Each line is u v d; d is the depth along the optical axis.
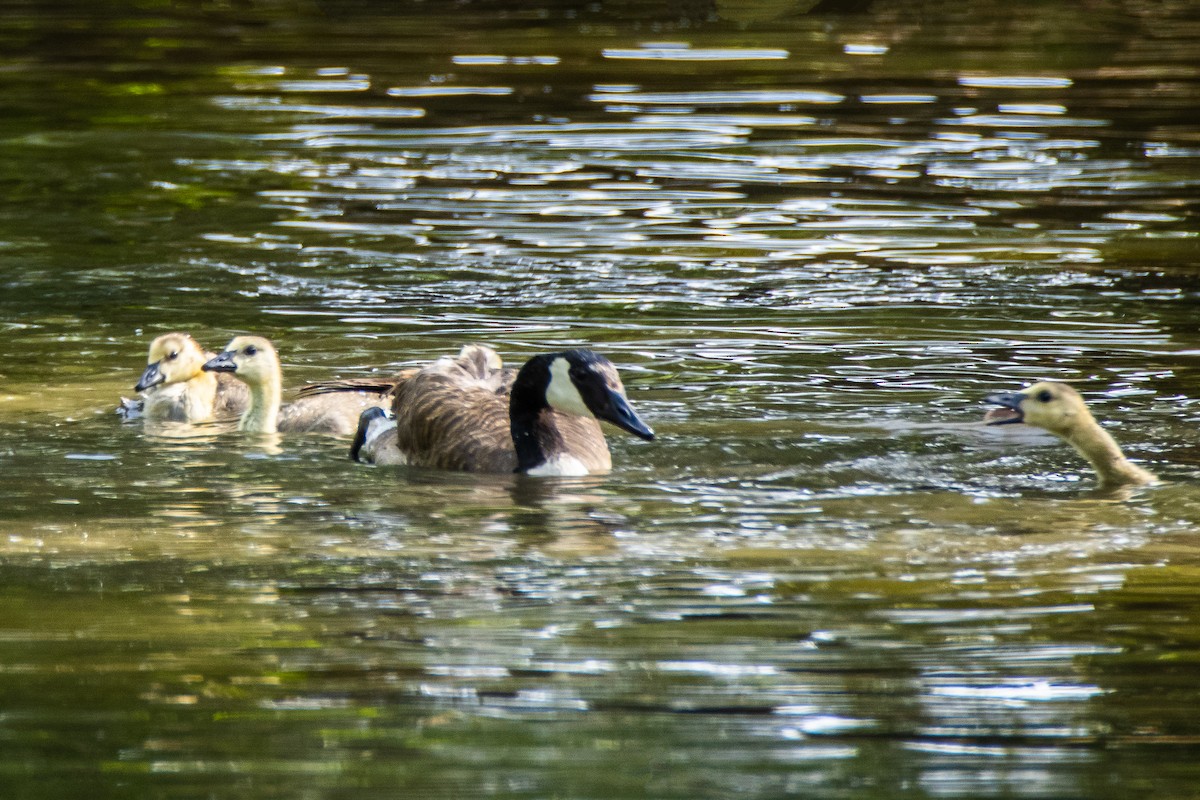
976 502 11.98
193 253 21.84
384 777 7.50
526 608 9.69
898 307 18.84
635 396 15.27
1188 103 32.31
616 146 28.67
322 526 11.45
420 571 10.38
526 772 7.57
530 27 43.09
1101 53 38.50
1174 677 8.62
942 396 15.20
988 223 23.34
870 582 10.13
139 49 39.44
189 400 15.17
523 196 25.06
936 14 45.25
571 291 19.77
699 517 11.64
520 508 11.92
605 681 8.59
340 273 20.77
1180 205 24.44
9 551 10.79
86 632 9.25
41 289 19.97
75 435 14.23
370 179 26.31
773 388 15.53
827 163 27.34
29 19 44.31
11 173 26.95
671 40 40.56
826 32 41.97
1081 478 12.62
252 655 8.92
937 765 7.63
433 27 43.19
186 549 10.86
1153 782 7.45
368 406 15.19
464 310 18.91
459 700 8.35
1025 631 9.27
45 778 7.46
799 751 7.79
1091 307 18.80
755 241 22.27
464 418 13.58
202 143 29.22
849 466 12.98
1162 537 11.05
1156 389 15.33
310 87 34.44
